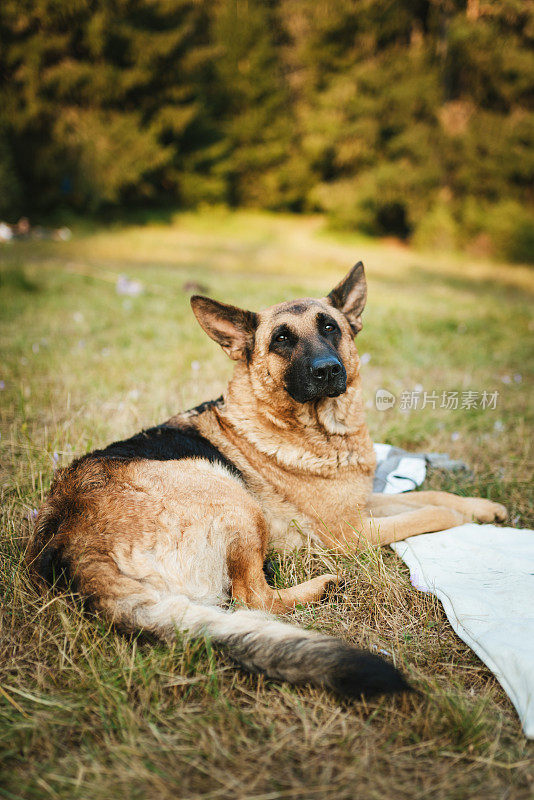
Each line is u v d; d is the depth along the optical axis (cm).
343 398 310
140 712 187
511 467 409
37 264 1131
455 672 211
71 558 226
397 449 426
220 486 270
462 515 323
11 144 2045
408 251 2338
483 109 2253
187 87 2406
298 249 2111
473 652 220
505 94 2175
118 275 1102
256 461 313
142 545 232
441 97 2230
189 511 248
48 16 1969
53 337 687
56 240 1717
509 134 2125
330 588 267
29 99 1972
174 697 194
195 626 207
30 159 2072
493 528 305
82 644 208
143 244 1852
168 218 2467
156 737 176
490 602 238
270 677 195
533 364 715
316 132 2592
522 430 482
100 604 215
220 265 1569
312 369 282
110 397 504
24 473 348
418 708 186
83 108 2166
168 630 207
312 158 2778
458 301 1151
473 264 2002
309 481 307
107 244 1755
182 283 1079
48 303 858
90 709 186
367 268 1745
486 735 177
